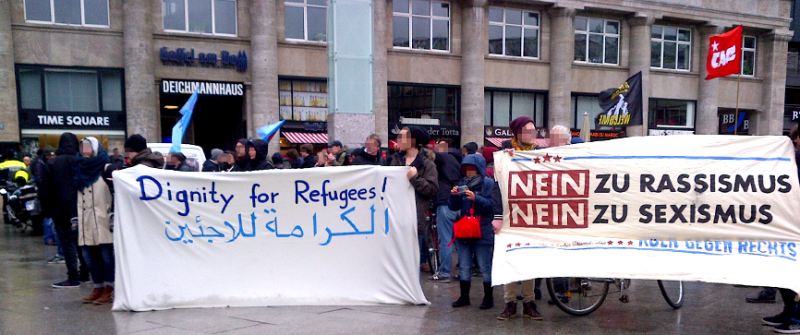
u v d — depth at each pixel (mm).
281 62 19672
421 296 6203
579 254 5461
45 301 6406
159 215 6023
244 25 19281
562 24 23297
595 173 5539
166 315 5773
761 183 5285
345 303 6160
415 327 5359
